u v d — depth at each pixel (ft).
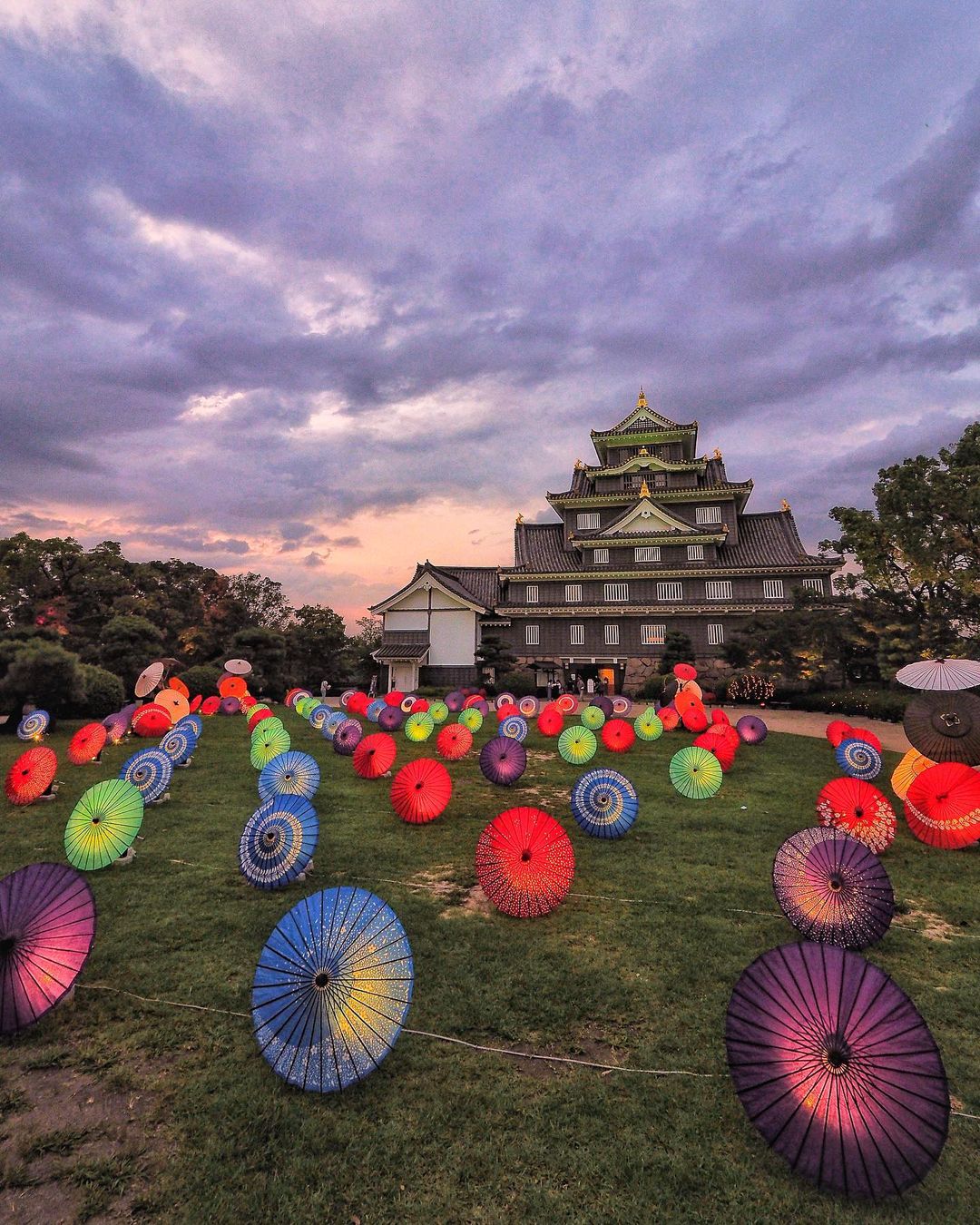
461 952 21.07
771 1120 12.01
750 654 116.57
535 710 95.14
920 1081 11.53
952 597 83.05
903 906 25.66
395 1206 11.34
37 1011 16.28
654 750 65.21
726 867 29.89
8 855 31.07
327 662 186.70
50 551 130.00
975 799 31.78
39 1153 12.67
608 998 18.16
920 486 81.82
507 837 24.80
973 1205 11.42
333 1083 14.07
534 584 151.84
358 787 46.19
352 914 15.75
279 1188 11.70
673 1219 11.05
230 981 19.19
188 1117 13.60
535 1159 12.35
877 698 88.58
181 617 161.89
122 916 23.90
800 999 12.71
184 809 40.14
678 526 143.64
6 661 70.90
